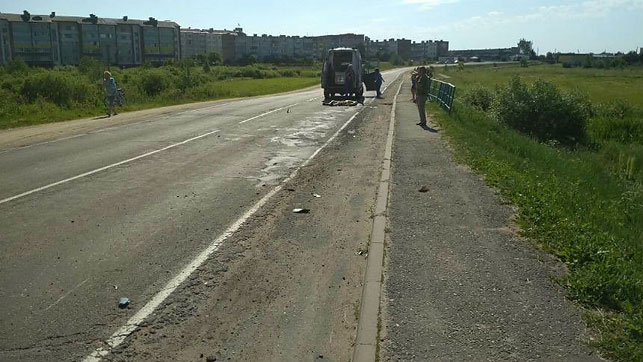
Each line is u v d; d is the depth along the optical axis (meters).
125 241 6.52
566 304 4.56
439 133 15.80
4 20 110.56
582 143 22.69
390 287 4.93
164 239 6.61
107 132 16.84
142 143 14.45
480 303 4.59
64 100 26.31
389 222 6.94
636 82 63.91
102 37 121.94
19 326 4.46
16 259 5.92
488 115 24.78
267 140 15.22
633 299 4.57
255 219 7.48
